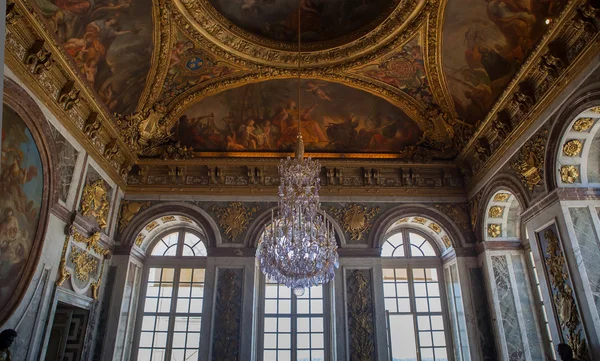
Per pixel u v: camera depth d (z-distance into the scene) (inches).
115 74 536.7
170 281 634.2
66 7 420.5
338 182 632.4
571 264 385.7
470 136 581.9
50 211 419.5
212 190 623.5
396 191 630.5
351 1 543.5
